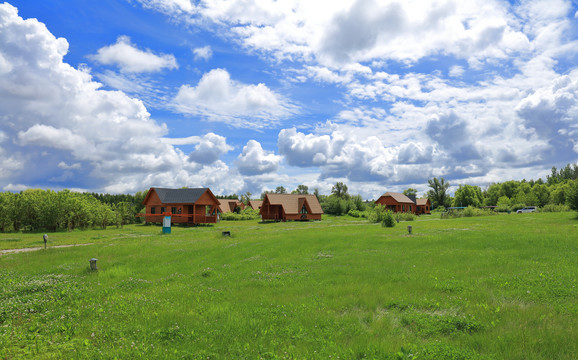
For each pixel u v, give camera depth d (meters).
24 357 6.63
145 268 17.41
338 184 94.81
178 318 8.95
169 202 58.22
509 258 16.02
